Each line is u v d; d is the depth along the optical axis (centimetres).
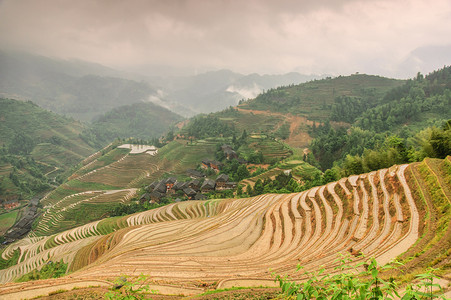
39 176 18738
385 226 2895
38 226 11362
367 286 543
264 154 14300
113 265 3206
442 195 2728
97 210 11538
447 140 4719
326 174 7281
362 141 11694
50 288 2245
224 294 1938
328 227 3659
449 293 1239
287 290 663
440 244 1953
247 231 4409
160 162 16925
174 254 3578
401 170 3872
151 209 9219
